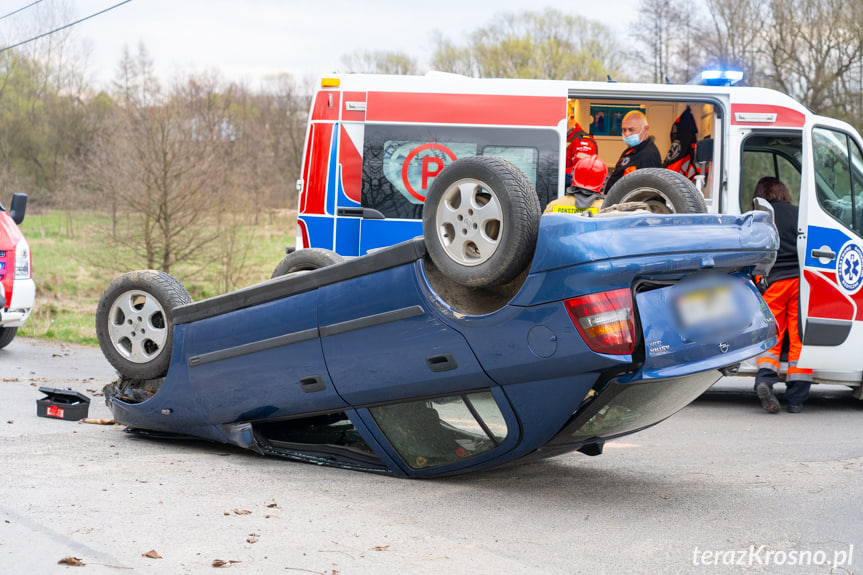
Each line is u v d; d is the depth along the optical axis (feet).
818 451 21.06
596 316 13.87
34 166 121.70
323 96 29.86
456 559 12.48
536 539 13.56
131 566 11.77
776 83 103.86
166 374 20.12
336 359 16.88
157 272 20.25
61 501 14.70
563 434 15.34
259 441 18.83
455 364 15.46
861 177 28.81
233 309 18.34
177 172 69.46
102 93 116.98
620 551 13.10
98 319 20.57
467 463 16.46
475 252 15.12
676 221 14.69
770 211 16.38
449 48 147.64
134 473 16.99
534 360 14.53
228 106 82.28
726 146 29.48
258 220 80.94
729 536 13.98
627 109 34.99
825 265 27.58
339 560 12.26
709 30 113.50
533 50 143.54
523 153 29.35
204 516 14.17
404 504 15.37
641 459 19.81
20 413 23.07
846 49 99.76
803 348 27.53
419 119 29.50
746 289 15.92
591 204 19.90
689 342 14.64
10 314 35.86
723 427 24.53
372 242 29.58
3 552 12.15
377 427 17.04
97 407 24.73
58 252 84.69
